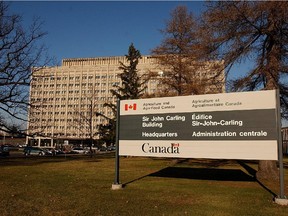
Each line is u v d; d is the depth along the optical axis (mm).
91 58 129625
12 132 26266
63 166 20109
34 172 15766
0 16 24594
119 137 11492
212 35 14844
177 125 10664
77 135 116125
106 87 119750
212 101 10195
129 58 43062
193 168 18578
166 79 24016
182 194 9477
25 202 8008
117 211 7176
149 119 11125
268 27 13930
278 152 8852
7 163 23094
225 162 23969
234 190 10273
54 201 8203
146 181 12484
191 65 20109
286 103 15812
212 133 10062
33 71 26422
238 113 9734
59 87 122750
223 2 14234
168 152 10688
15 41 24875
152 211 7219
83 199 8531
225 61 14828
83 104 119250
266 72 13289
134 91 40844
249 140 9484
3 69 24188
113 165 21172
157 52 24203
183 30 23266
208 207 7723
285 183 11875
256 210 7465
